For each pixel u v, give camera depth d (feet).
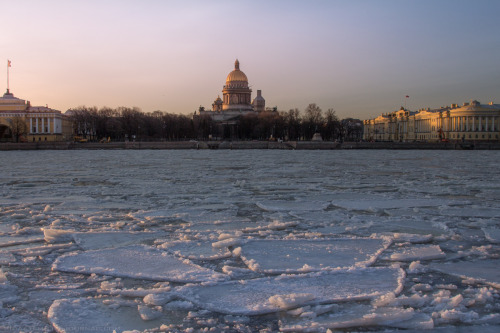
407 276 41.24
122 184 114.73
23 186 110.83
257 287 38.14
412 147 479.00
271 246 50.26
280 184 114.83
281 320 32.55
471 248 50.37
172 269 42.63
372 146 479.41
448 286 38.45
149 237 55.31
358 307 34.40
